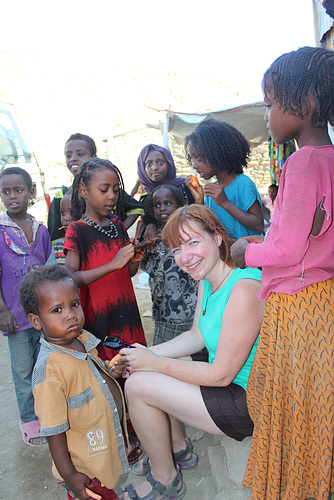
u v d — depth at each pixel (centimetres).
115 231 226
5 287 235
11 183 238
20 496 210
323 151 125
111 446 165
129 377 182
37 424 246
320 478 137
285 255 127
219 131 244
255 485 150
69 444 158
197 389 173
